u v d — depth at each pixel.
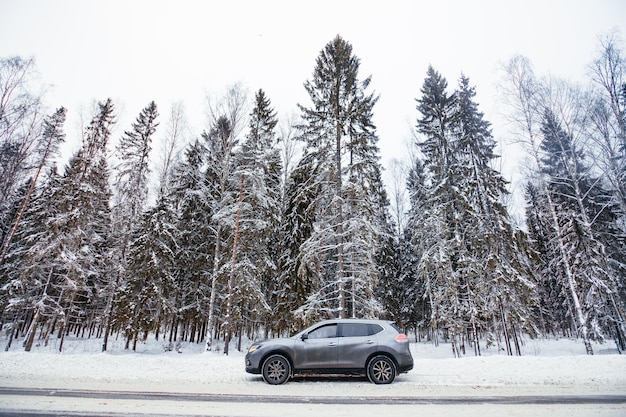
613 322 19.94
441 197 19.14
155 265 18.91
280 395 7.39
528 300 17.64
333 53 18.30
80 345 23.12
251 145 19.78
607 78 16.59
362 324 9.52
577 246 19.84
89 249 20.59
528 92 18.80
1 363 10.29
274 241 22.39
